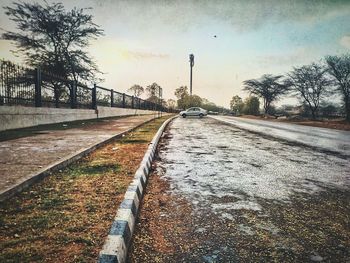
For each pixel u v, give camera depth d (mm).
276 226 2836
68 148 5867
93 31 25484
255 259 2217
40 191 3318
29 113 10883
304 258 2254
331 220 3014
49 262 1895
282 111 62156
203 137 11117
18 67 10438
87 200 3057
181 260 2178
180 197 3664
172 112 66438
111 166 4672
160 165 5617
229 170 5262
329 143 10195
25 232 2309
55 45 24984
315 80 42906
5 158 4758
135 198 3117
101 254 1941
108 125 13266
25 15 23219
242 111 69000
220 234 2633
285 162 6172
